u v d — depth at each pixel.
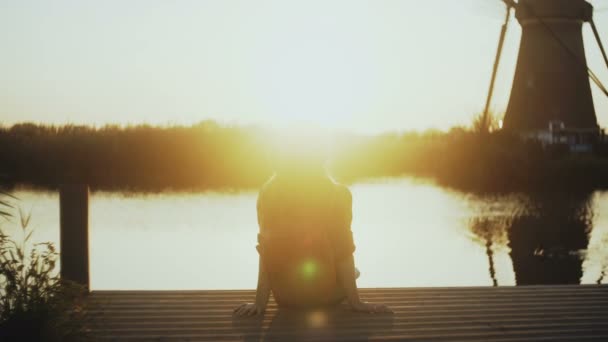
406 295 5.40
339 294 4.82
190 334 4.39
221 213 20.92
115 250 15.01
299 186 4.57
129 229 17.84
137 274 12.59
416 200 25.77
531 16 42.03
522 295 5.43
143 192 25.58
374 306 4.81
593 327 4.59
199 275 12.46
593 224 19.84
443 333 4.42
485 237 17.75
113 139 29.00
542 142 37.72
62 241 5.36
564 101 42.47
